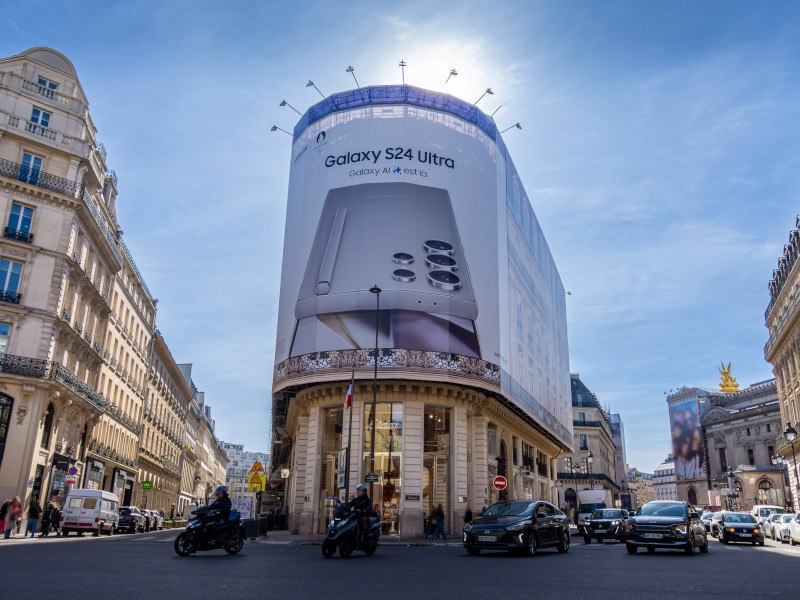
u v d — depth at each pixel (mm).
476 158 39312
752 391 117375
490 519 19078
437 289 35344
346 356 33812
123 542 22250
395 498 32438
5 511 25703
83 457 42875
